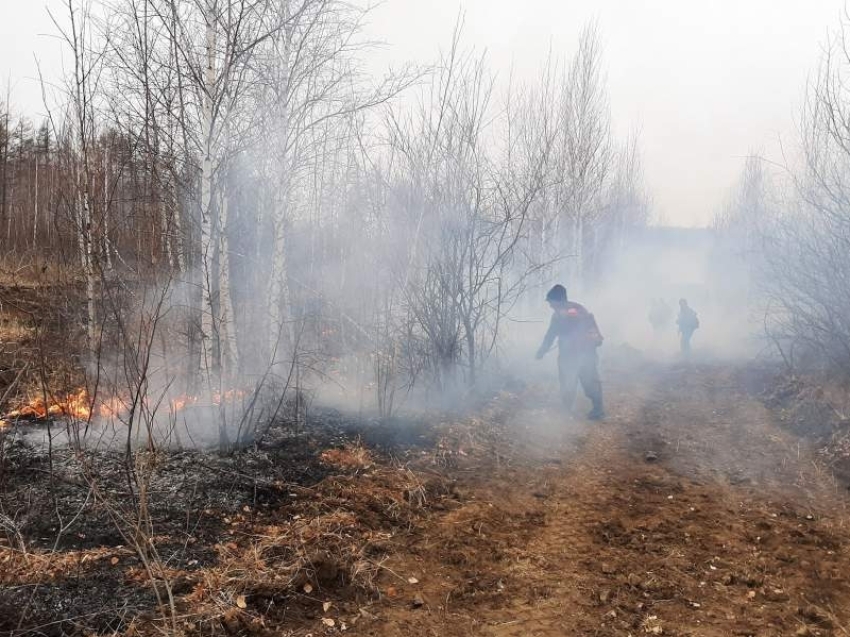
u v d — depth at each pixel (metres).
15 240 13.98
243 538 4.10
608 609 3.59
